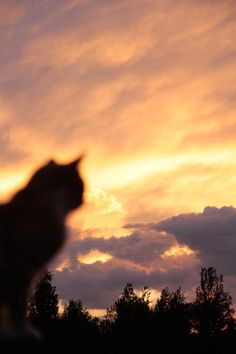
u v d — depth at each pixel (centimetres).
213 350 12112
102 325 9900
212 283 12369
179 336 10956
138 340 9275
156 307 11131
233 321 12281
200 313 12212
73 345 8425
